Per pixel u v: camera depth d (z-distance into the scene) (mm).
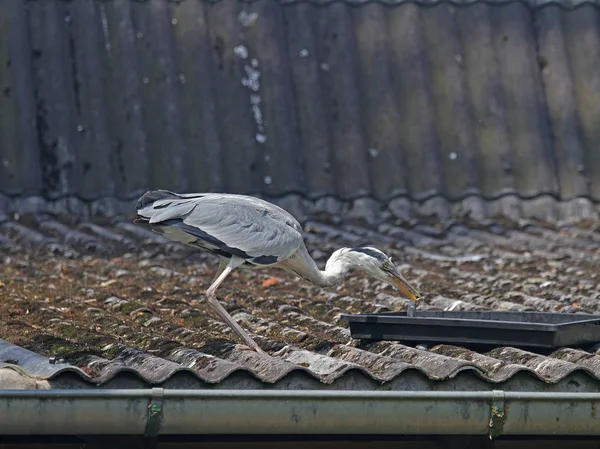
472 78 16750
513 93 16688
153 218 8516
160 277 11555
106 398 6582
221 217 8570
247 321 9508
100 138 15156
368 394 6957
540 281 11594
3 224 13758
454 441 8070
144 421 6668
